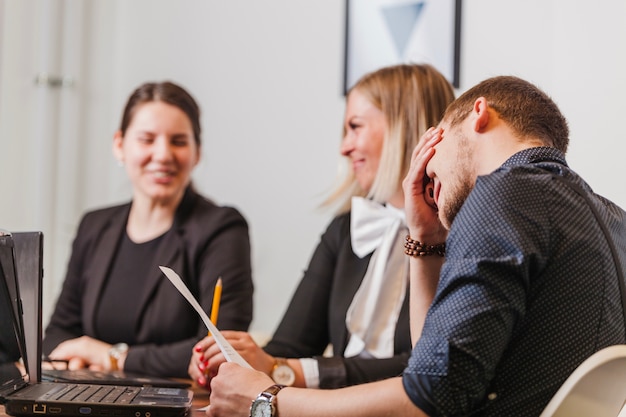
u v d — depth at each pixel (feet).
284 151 12.06
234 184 12.51
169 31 13.19
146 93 8.45
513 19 10.21
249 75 12.42
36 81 12.73
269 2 12.29
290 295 11.85
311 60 11.89
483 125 4.27
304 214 11.80
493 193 3.80
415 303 5.35
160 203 8.29
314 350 7.56
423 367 3.68
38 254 5.22
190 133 8.41
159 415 4.42
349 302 7.22
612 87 8.74
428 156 4.85
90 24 13.32
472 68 10.56
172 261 8.04
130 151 8.33
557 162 4.17
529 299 3.76
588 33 9.09
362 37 11.43
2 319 4.77
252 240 12.27
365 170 7.36
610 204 4.40
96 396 4.61
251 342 6.21
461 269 3.71
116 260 8.32
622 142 8.59
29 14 12.65
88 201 13.23
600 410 3.67
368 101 7.27
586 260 3.78
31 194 12.67
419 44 10.95
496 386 3.76
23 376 5.11
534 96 4.36
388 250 7.07
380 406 3.78
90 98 13.29
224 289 7.84
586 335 3.74
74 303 8.59
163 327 7.88
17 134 12.57
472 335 3.61
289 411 4.09
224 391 4.43
